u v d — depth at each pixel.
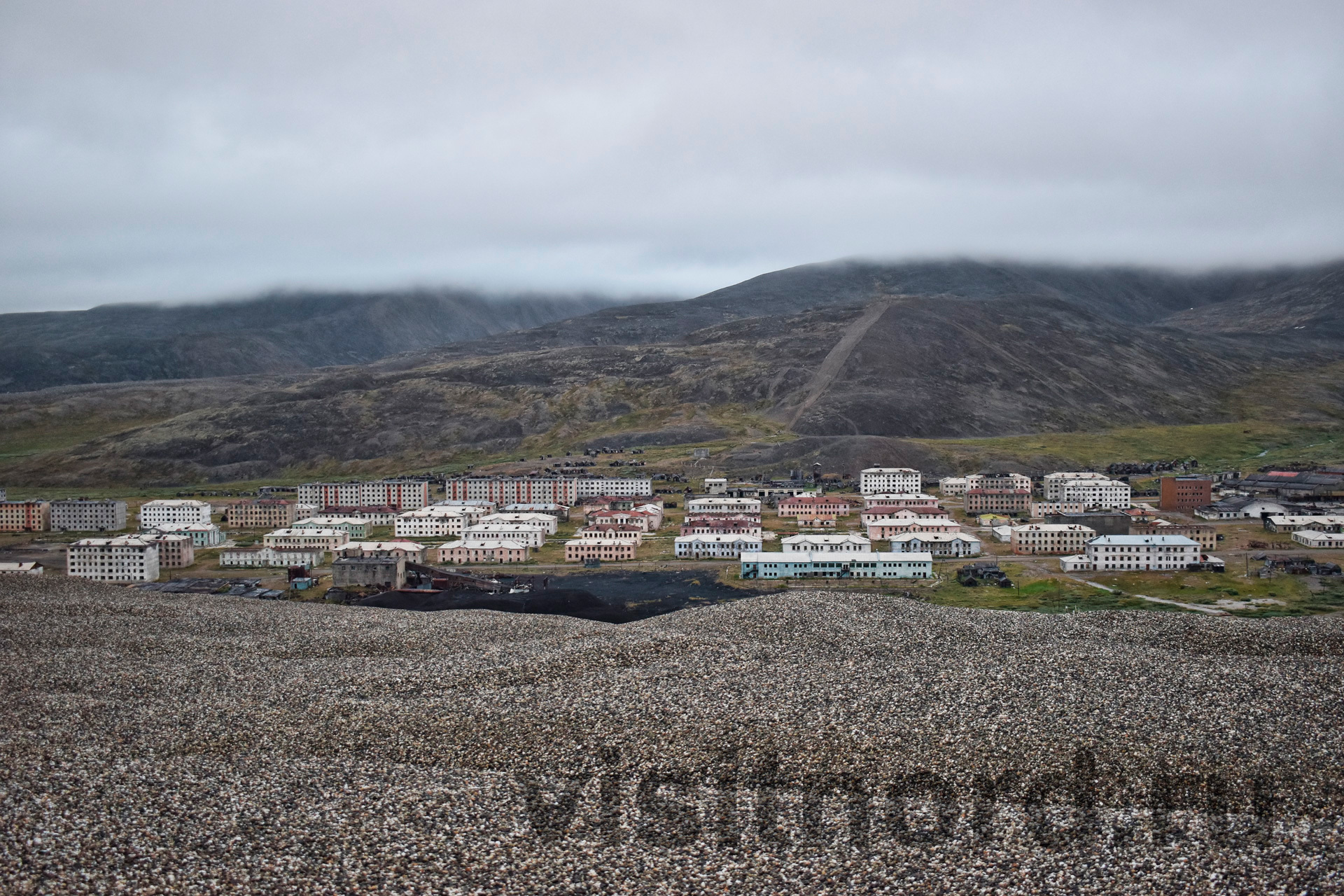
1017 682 171.50
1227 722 153.12
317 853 118.31
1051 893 112.38
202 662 194.50
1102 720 153.62
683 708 160.62
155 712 163.62
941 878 115.19
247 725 158.12
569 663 186.25
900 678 175.12
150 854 115.88
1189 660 185.62
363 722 158.38
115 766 139.12
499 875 115.25
